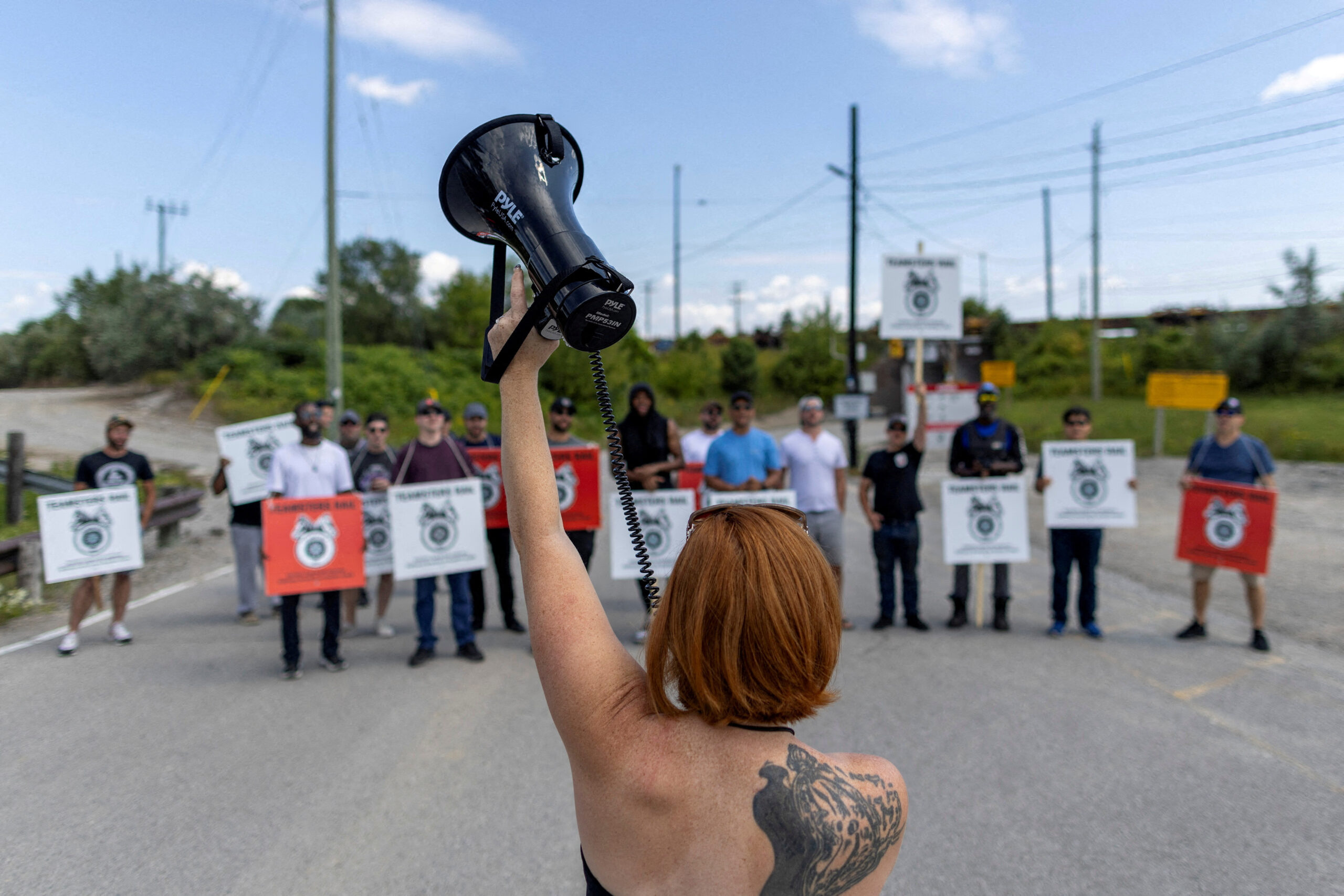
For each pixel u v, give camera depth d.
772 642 1.04
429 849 3.69
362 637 7.15
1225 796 4.14
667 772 1.05
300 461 6.29
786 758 1.07
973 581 9.14
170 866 3.53
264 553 5.94
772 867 1.04
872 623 7.46
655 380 48.88
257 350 31.39
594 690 1.08
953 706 5.36
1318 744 4.75
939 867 3.53
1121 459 6.93
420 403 6.57
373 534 7.11
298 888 3.39
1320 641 6.69
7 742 4.79
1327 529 10.60
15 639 6.92
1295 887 3.38
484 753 4.68
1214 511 6.65
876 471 7.27
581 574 1.17
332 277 16.25
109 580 9.09
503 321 1.17
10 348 37.50
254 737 4.89
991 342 52.50
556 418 7.07
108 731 4.96
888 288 13.59
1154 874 3.47
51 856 3.60
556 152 1.19
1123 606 7.94
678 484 8.05
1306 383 30.80
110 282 38.06
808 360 50.03
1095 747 4.71
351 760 4.58
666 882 1.06
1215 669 6.06
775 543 1.10
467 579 6.46
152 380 30.05
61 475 14.52
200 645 6.78
